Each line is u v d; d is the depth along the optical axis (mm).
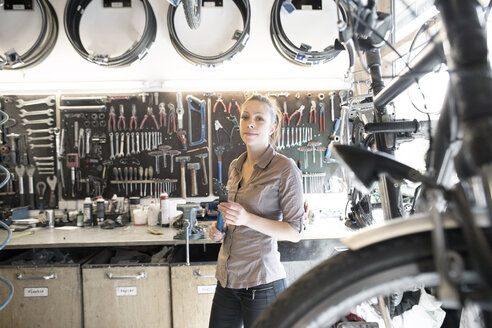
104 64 2639
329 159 2848
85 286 2064
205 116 2832
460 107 363
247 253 1404
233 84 2799
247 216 1309
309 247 2260
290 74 2883
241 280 1393
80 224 2590
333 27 2811
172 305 2062
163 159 2809
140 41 2605
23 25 2725
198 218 2627
